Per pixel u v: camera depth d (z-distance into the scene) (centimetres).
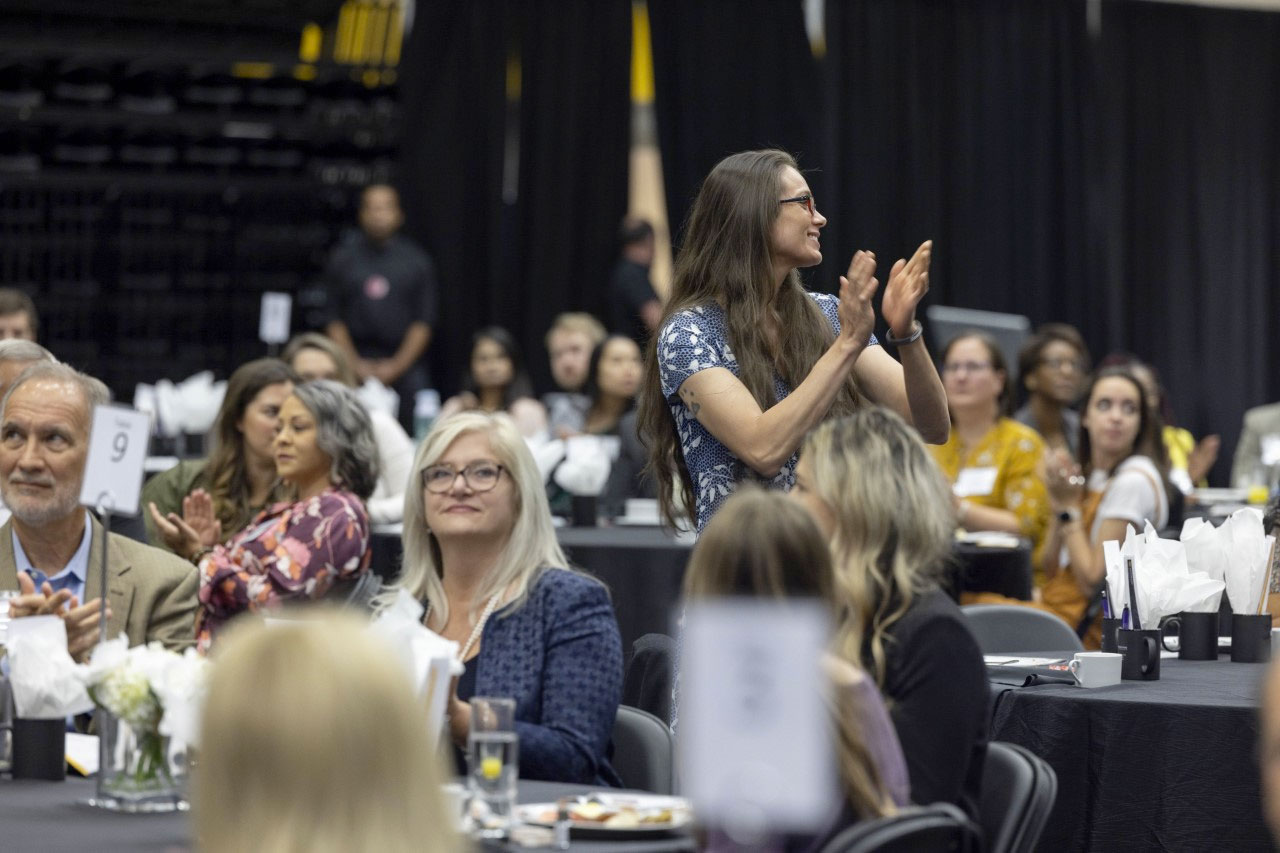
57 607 624
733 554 459
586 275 2311
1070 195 2483
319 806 291
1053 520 1329
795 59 2352
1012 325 1764
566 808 511
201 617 912
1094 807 726
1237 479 2130
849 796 477
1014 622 983
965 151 2427
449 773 577
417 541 696
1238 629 888
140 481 621
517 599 672
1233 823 699
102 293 2158
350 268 2144
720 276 716
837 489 545
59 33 2103
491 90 2277
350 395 1019
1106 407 1234
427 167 2261
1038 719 745
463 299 2277
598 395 1720
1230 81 2556
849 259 2378
